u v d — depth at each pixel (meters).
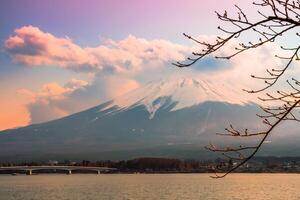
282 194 107.12
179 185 157.75
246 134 6.09
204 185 156.62
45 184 171.50
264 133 6.04
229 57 6.16
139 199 98.38
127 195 109.06
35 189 135.50
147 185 158.88
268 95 6.10
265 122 6.05
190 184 166.00
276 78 6.17
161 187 144.38
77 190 129.38
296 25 5.93
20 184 173.12
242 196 103.00
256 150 6.11
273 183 172.88
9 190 130.00
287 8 5.90
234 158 6.17
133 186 151.50
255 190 123.06
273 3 5.93
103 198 101.44
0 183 184.25
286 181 197.62
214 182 186.62
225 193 112.00
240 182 186.25
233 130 6.15
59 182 192.25
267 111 6.04
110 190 128.62
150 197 103.50
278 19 5.95
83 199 99.12
